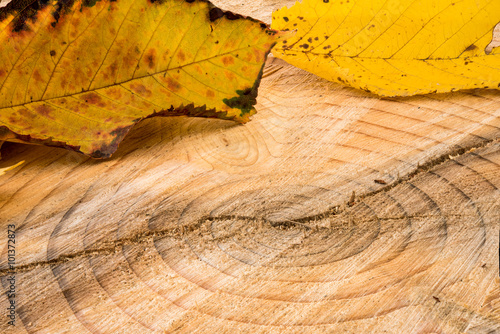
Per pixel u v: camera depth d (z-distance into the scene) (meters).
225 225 0.25
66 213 0.26
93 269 0.25
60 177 0.27
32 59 0.26
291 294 0.24
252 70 0.27
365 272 0.24
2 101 0.26
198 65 0.27
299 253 0.25
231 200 0.26
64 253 0.25
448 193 0.26
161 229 0.25
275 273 0.24
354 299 0.24
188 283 0.24
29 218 0.26
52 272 0.25
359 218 0.25
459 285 0.24
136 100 0.27
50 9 0.26
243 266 0.24
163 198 0.26
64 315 0.24
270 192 0.26
